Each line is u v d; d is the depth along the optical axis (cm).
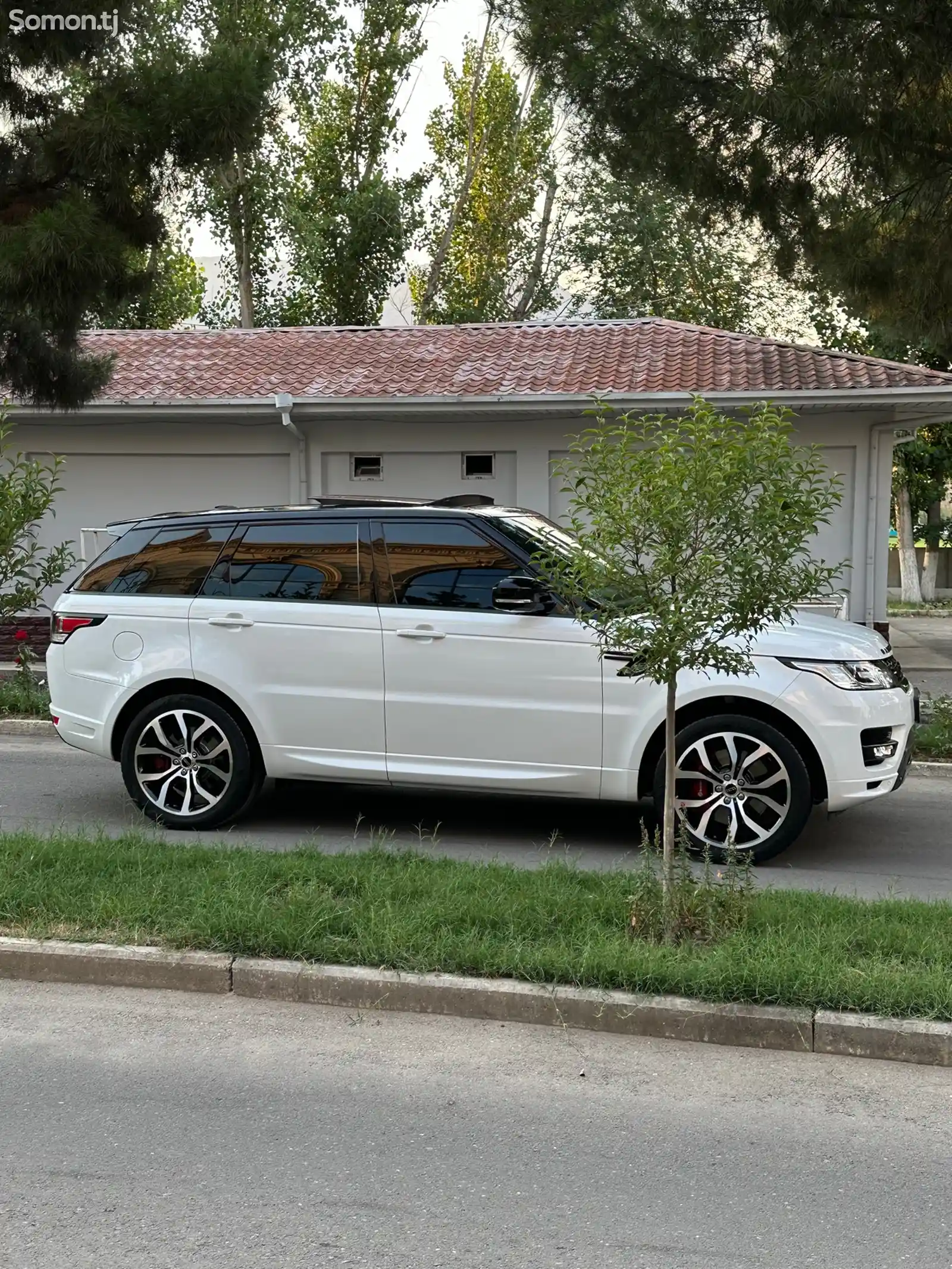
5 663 1659
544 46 1239
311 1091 432
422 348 1817
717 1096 431
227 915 546
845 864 733
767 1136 402
